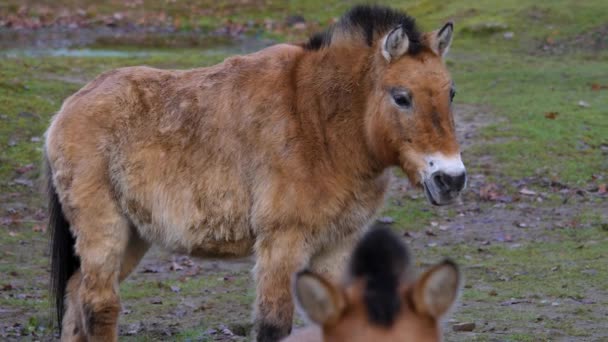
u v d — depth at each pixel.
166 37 42.72
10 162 22.61
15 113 25.48
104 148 11.21
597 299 14.26
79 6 48.44
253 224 10.74
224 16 46.88
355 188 10.60
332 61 10.75
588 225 19.02
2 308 14.12
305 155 10.53
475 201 20.81
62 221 11.78
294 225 10.50
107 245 11.19
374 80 10.41
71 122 11.38
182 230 11.08
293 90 10.81
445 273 5.35
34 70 31.19
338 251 10.84
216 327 13.08
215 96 11.12
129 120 11.27
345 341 5.29
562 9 41.31
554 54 37.25
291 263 10.48
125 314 13.98
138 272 16.64
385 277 5.58
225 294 15.18
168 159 11.10
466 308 13.80
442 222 19.55
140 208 11.21
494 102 29.11
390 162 10.39
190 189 11.03
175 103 11.24
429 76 10.05
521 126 25.89
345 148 10.53
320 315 5.39
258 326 10.60
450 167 9.77
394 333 5.27
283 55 11.15
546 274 15.87
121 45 40.31
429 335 5.34
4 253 17.44
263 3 49.03
